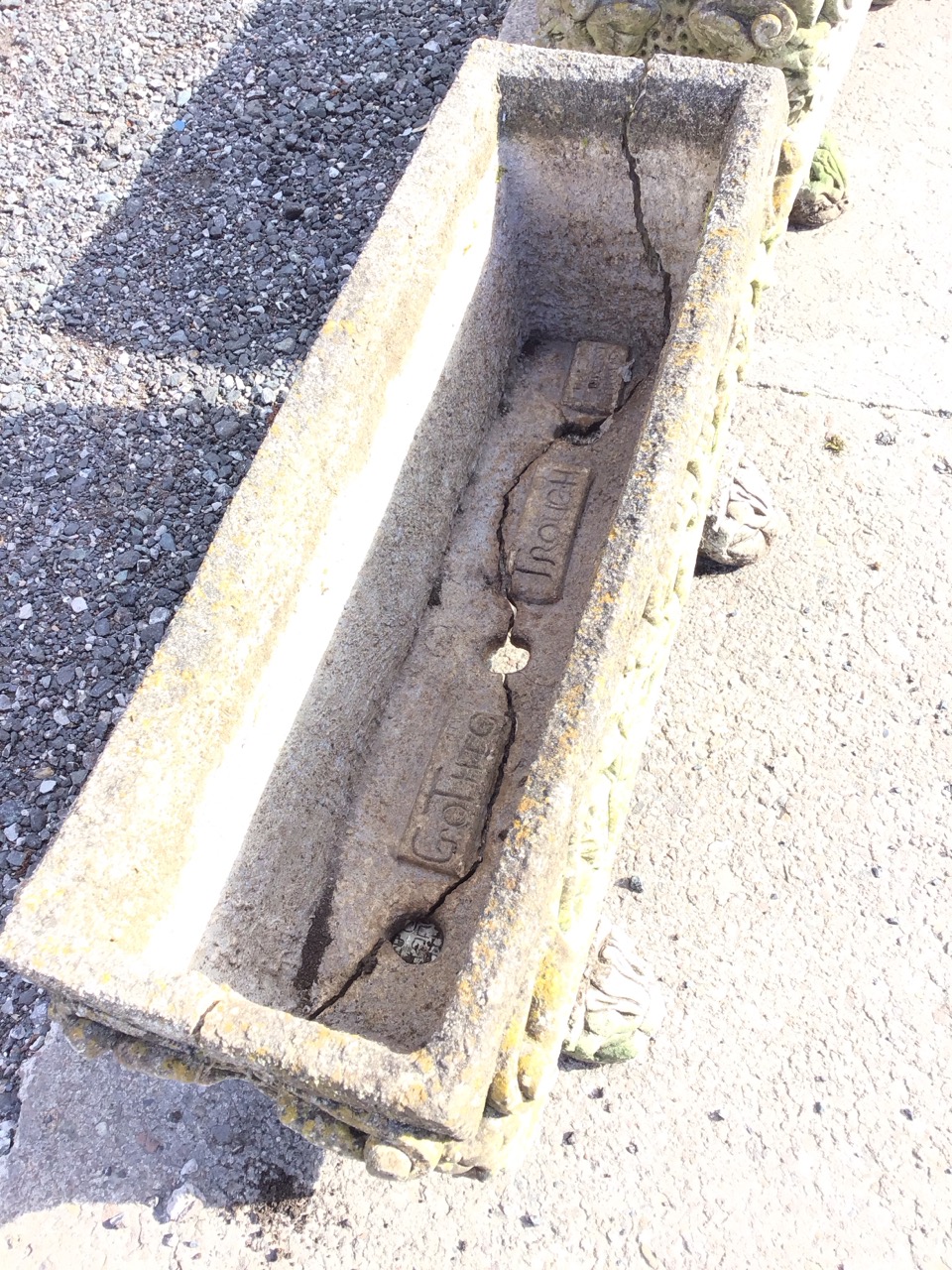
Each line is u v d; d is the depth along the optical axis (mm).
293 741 1047
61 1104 1181
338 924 1086
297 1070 744
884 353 1609
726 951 1227
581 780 833
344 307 1047
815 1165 1118
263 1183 1135
